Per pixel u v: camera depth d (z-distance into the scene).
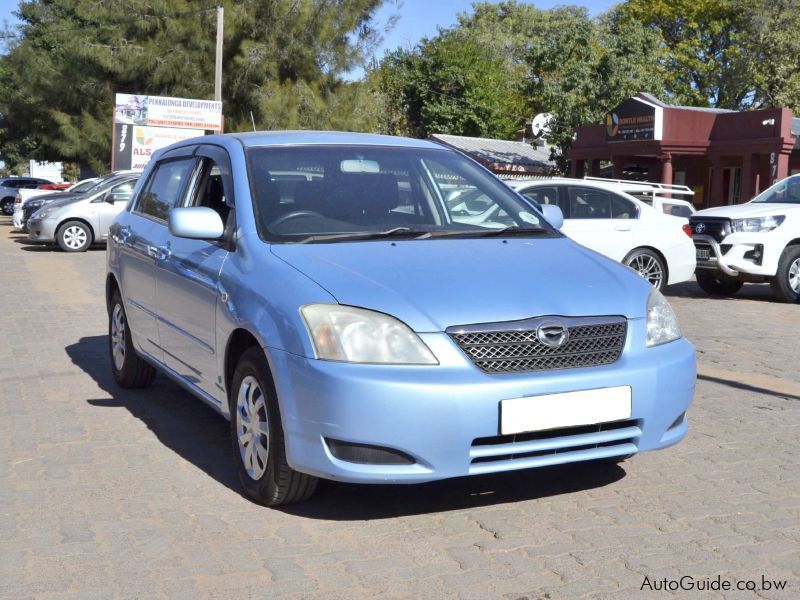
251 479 4.52
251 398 4.50
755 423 6.08
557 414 4.05
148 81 33.38
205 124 30.27
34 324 10.36
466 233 5.03
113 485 4.81
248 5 32.59
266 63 32.69
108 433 5.83
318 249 4.63
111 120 34.69
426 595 3.50
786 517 4.34
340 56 34.03
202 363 5.12
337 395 3.91
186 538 4.07
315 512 4.40
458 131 51.19
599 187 12.46
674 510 4.43
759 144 26.22
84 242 21.16
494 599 3.46
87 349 8.80
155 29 33.25
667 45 49.09
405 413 3.88
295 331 4.10
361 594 3.51
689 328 10.28
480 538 4.07
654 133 27.75
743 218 12.48
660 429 4.36
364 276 4.28
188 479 4.92
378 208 5.11
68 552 3.91
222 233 4.93
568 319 4.21
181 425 6.02
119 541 4.04
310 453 4.05
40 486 4.79
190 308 5.23
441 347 4.00
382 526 4.22
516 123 53.62
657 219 12.48
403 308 4.06
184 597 3.49
